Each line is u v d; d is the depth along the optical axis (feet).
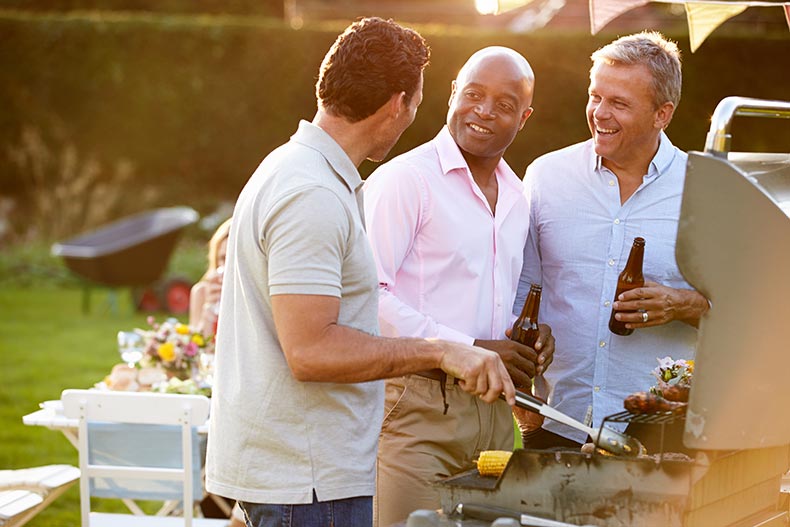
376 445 10.07
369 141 9.74
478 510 9.16
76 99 60.95
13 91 60.95
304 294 8.95
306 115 60.75
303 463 9.52
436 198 12.02
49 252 56.65
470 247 12.12
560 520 9.00
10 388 32.83
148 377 18.11
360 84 9.44
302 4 71.31
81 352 38.63
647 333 12.57
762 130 54.60
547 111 55.06
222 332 9.95
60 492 16.30
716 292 8.44
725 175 8.27
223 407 9.76
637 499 8.74
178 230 45.16
